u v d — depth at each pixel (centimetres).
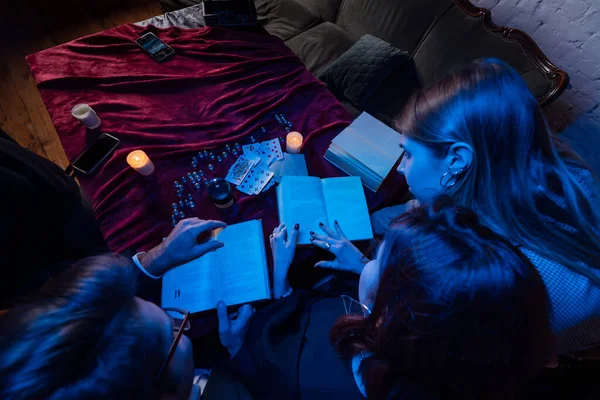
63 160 219
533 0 176
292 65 174
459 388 46
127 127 142
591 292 58
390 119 201
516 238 58
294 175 131
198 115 150
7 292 80
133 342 39
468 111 59
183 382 54
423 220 50
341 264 112
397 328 47
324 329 88
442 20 195
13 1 282
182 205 123
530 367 44
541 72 161
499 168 59
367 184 132
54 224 87
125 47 169
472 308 40
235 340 95
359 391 67
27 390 31
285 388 73
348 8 240
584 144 187
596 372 103
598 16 156
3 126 225
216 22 187
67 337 35
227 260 106
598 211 58
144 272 98
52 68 156
